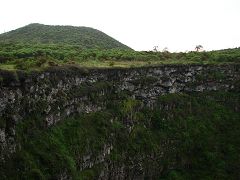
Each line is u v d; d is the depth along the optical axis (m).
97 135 63.34
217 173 80.56
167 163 79.31
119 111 73.12
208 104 94.12
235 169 82.00
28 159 44.59
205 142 86.06
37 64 55.28
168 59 100.19
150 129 81.12
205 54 110.00
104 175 62.78
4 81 43.34
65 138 55.34
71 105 60.41
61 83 58.06
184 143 83.75
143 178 73.50
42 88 52.12
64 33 144.38
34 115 49.72
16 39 127.75
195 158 83.31
